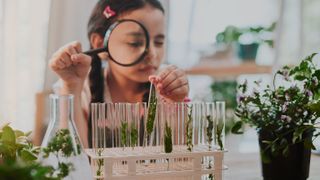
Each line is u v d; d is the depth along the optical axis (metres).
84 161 0.84
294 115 1.07
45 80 1.44
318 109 1.03
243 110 1.12
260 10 1.91
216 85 2.18
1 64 1.43
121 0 1.44
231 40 2.25
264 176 1.12
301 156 1.09
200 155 0.94
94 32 1.44
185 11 1.68
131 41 1.43
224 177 1.20
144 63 1.45
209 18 1.82
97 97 1.42
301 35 1.73
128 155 0.91
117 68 1.44
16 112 1.44
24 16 1.44
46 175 0.72
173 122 0.99
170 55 1.63
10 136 0.91
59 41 1.45
